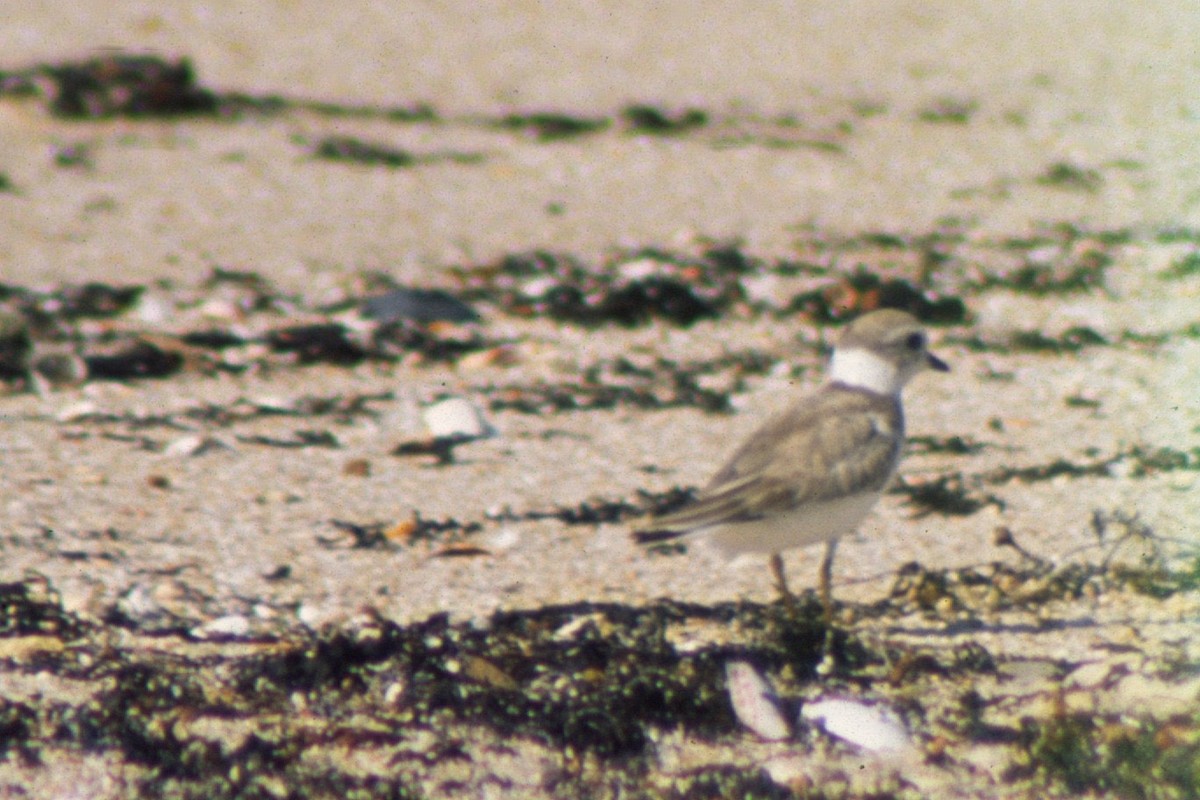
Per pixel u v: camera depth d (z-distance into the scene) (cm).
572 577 911
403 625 845
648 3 3100
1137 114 2270
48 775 705
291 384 1242
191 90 2141
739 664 796
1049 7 3095
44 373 1225
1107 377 1276
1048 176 1942
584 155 2014
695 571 923
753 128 2164
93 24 2606
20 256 1519
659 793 700
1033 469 1073
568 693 772
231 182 1833
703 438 1151
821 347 1355
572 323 1409
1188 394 1230
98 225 1645
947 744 736
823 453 800
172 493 1015
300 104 2205
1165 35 2834
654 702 766
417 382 1259
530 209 1769
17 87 2095
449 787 702
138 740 728
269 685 783
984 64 2614
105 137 2003
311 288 1472
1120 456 1095
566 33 2797
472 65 2511
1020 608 877
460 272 1520
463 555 938
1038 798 693
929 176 1939
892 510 1010
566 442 1138
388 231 1667
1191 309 1445
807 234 1678
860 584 908
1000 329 1394
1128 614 866
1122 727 720
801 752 737
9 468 1038
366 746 731
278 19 2789
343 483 1046
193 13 2777
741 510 787
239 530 962
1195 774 695
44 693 767
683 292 1445
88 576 888
